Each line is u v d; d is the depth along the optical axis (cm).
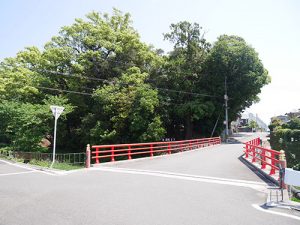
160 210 679
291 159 3195
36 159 2191
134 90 3219
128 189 914
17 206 709
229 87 4409
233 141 4666
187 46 4475
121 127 3222
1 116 3128
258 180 1101
